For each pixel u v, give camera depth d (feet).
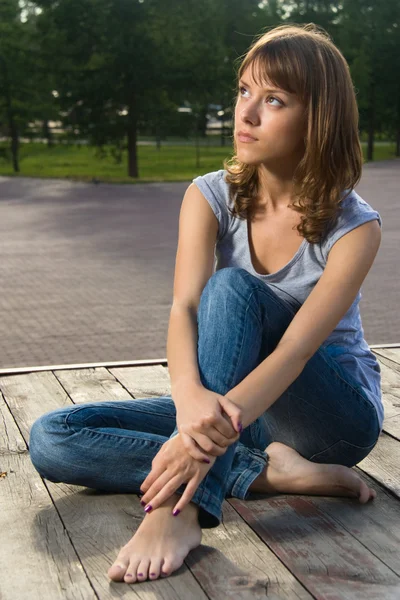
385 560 7.07
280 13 117.60
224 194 8.33
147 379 12.63
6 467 9.16
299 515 7.95
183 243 8.30
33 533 7.58
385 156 134.92
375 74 123.34
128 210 56.49
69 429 8.09
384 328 20.89
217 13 100.07
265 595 6.49
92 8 88.63
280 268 8.13
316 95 7.59
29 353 18.66
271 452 8.33
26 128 108.68
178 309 7.89
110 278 29.25
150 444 8.06
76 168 112.57
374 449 9.77
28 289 27.32
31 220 50.67
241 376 7.25
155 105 93.35
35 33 96.89
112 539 7.45
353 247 7.78
